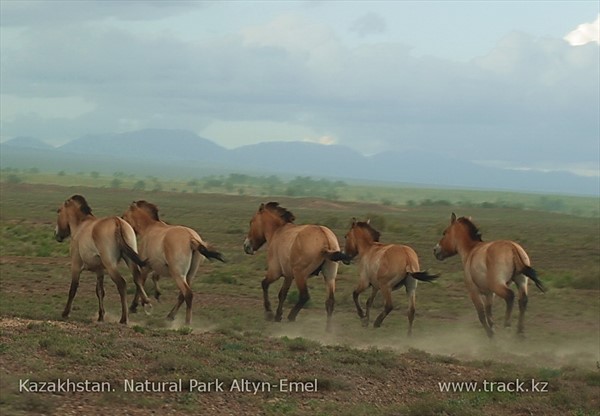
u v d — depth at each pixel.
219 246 49.91
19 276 29.59
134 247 18.55
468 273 20.09
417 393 13.14
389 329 21.64
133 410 10.86
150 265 19.95
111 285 28.11
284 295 21.48
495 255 19.52
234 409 11.34
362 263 21.30
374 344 18.95
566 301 28.42
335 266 20.80
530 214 138.00
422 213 126.31
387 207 135.88
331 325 20.39
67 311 18.84
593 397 13.48
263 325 20.75
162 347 14.13
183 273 19.45
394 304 26.80
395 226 69.00
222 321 21.08
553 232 79.62
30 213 76.00
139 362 13.14
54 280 28.89
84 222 19.03
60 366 12.42
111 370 12.51
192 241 19.50
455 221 20.88
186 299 19.31
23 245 43.97
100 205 102.00
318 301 26.62
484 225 90.62
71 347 13.28
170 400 11.43
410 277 20.27
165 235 19.62
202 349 14.15
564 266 43.59
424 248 51.09
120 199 126.75
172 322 20.00
